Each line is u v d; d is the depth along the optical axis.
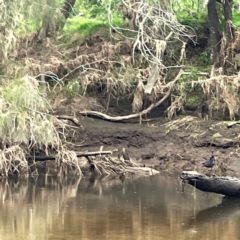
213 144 17.09
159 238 9.96
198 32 20.39
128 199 12.84
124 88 18.33
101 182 14.94
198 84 18.59
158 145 17.38
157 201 12.73
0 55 15.52
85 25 20.33
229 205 12.54
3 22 15.29
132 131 17.56
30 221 10.84
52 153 16.06
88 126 17.58
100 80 18.45
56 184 14.49
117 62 18.20
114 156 16.86
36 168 15.80
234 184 12.95
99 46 19.31
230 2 19.42
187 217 11.41
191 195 13.48
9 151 14.73
